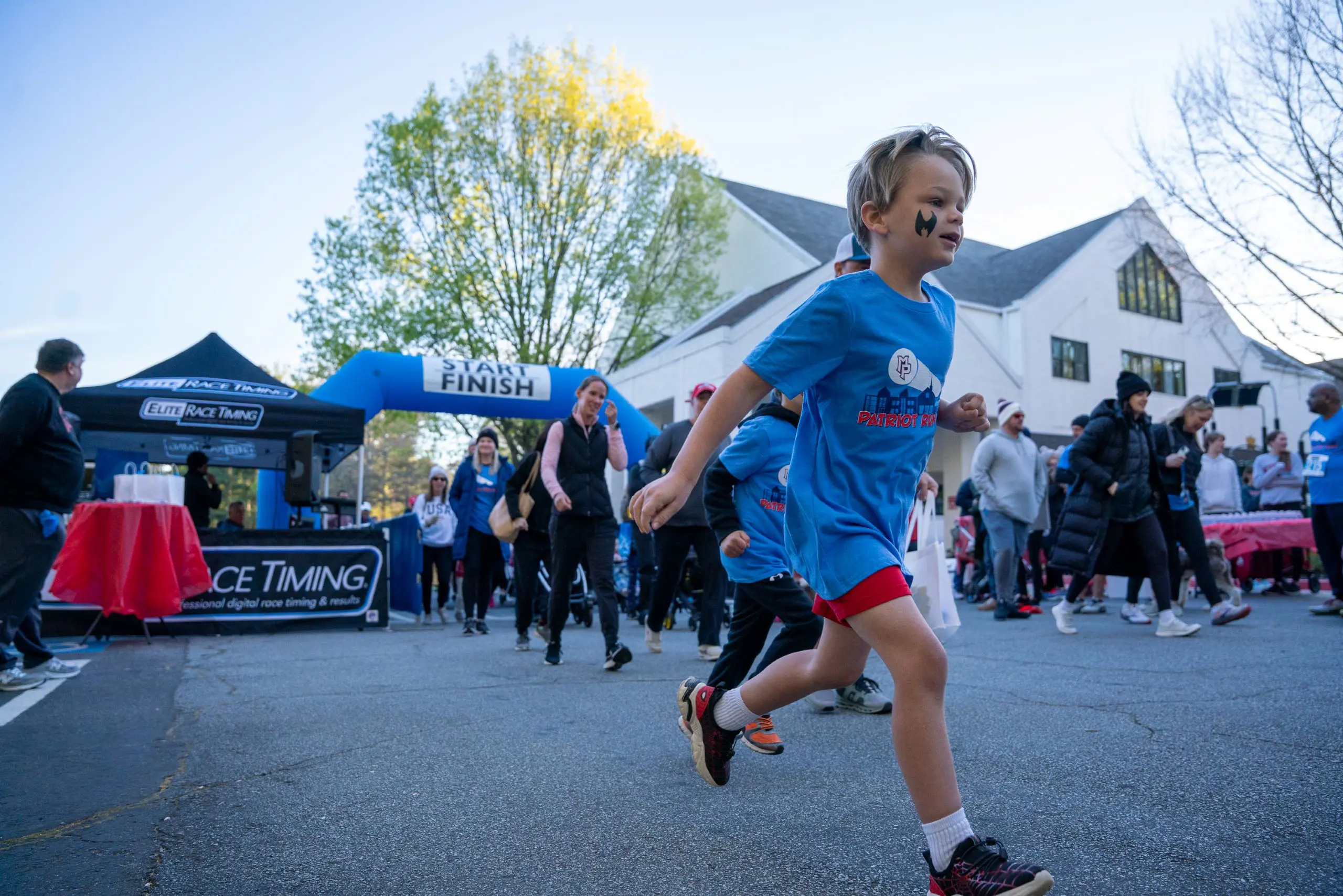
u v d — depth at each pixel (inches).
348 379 510.3
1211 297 756.0
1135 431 272.7
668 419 943.0
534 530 278.8
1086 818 102.3
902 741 72.8
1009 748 135.8
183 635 327.6
